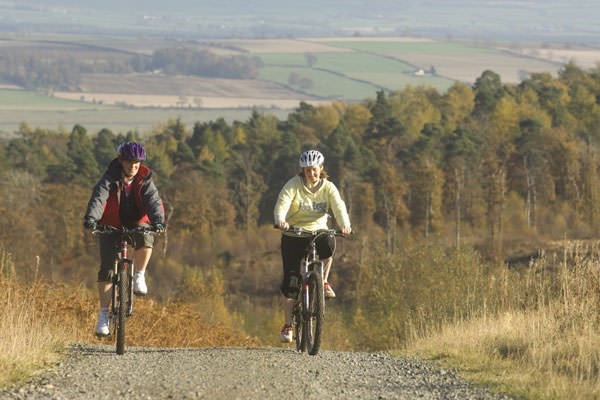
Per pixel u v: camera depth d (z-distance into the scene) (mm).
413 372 23000
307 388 19781
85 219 22297
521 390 19875
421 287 65625
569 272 30109
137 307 38375
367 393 19562
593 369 22031
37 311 31766
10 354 21953
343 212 24688
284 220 24328
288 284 25109
